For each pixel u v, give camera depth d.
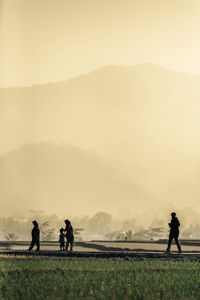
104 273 38.47
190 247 70.94
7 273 37.91
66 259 48.94
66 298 29.36
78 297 29.95
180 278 36.47
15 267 41.41
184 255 52.59
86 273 38.44
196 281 35.31
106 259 49.34
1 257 50.62
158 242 86.56
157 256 52.12
